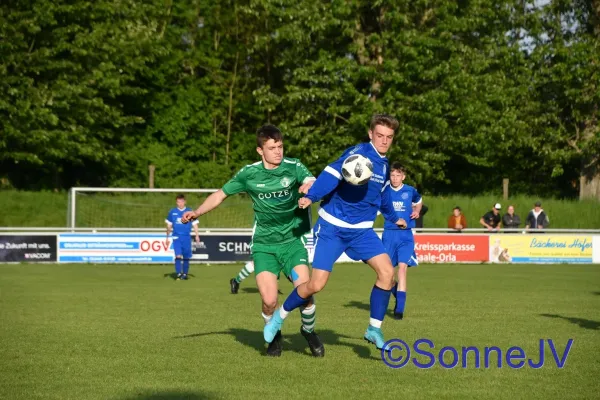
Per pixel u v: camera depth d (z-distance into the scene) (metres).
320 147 49.09
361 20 50.72
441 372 10.25
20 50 45.97
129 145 52.69
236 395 8.92
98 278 25.86
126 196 42.62
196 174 54.22
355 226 10.83
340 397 8.86
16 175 49.88
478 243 34.81
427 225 43.78
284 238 11.28
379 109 46.88
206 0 58.56
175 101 54.88
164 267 31.55
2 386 9.35
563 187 59.72
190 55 57.03
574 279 26.44
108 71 47.91
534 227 37.00
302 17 47.81
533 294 20.97
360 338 13.04
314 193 10.39
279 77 59.12
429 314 16.33
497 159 55.69
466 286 23.55
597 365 10.74
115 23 50.16
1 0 46.16
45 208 43.38
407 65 46.88
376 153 10.74
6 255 31.55
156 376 9.92
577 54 49.16
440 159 48.81
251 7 51.78
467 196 49.16
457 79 46.34
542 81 51.22
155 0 54.88
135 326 14.35
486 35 50.94
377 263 10.87
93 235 32.12
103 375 9.98
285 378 9.82
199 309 17.20
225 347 12.03
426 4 47.47
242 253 33.47
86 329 13.91
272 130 10.83
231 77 57.31
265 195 10.95
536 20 50.94
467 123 47.53
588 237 35.22
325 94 47.81
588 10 51.81
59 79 46.47
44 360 10.95
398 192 16.34
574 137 52.59
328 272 10.77
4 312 16.41
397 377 9.91
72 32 47.34
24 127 44.75
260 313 16.48
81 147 46.47
